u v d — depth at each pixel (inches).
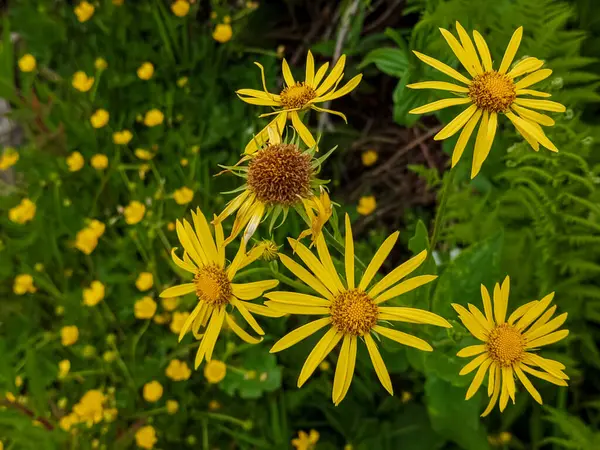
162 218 11.7
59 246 12.0
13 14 13.3
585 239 8.7
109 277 11.4
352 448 10.0
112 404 10.0
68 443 9.7
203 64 13.2
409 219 12.1
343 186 13.0
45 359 11.0
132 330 11.4
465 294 8.1
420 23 9.5
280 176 6.0
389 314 5.9
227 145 12.7
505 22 9.3
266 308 6.2
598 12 10.0
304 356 10.5
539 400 6.1
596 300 9.2
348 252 5.9
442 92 9.7
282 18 13.9
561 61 9.0
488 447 8.5
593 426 9.2
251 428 10.3
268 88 13.0
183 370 10.1
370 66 12.8
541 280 9.2
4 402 9.8
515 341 6.1
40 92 12.4
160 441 10.4
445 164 12.1
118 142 12.0
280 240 10.8
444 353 8.0
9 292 11.6
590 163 9.2
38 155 12.2
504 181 10.2
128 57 13.0
